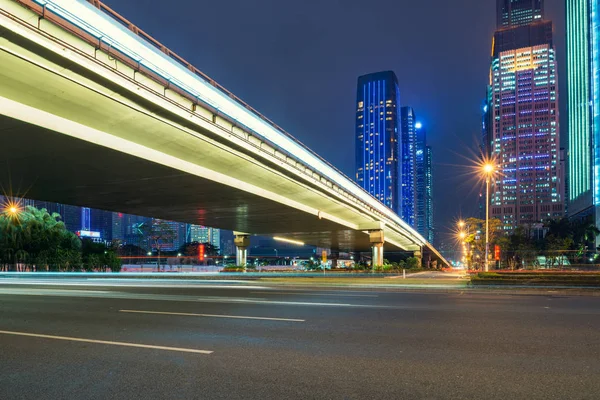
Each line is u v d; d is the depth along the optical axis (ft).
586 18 491.31
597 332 32.50
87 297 60.80
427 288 77.36
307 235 254.68
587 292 70.03
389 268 215.51
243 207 144.25
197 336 31.37
